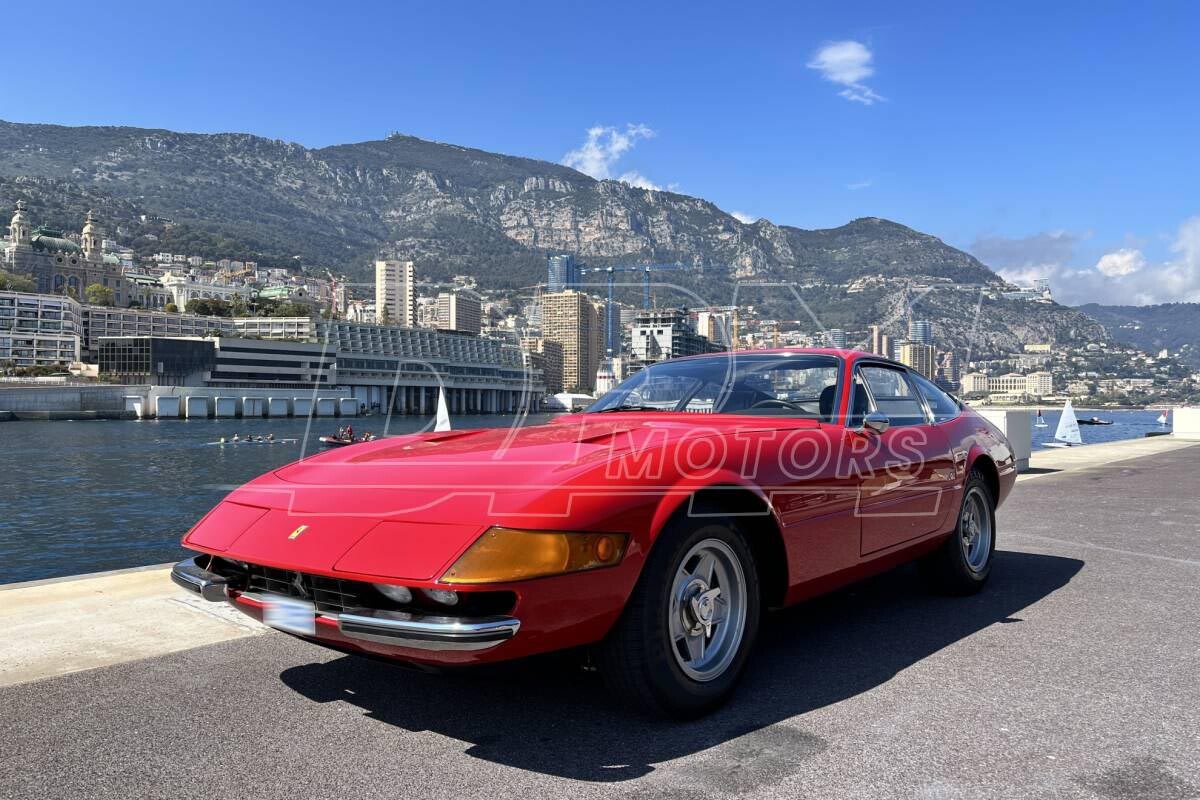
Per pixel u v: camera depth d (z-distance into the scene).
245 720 2.52
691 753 2.24
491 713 2.57
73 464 60.94
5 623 3.68
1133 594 4.19
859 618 3.73
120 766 2.19
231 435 95.44
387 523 2.24
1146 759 2.19
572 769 2.14
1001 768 2.13
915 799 1.95
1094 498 8.41
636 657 2.30
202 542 2.56
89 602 4.07
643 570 2.31
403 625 2.01
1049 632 3.47
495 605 2.04
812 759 2.19
